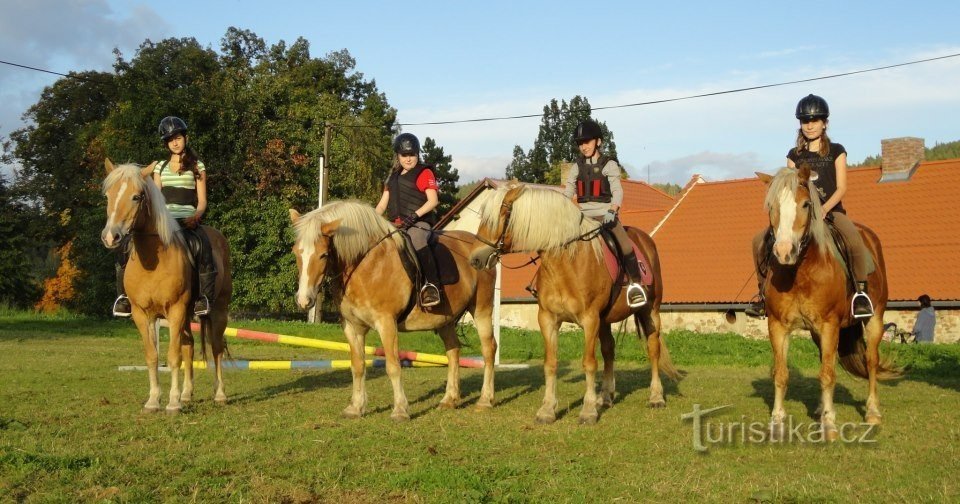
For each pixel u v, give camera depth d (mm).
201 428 7312
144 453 6262
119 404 8797
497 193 7938
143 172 7773
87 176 44719
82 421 7605
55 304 44250
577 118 82250
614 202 8266
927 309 19625
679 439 7023
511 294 29688
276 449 6438
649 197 37938
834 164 7605
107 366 12859
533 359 15656
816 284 7055
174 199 8719
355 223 7738
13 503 4945
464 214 35625
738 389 10414
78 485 5340
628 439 7055
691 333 20578
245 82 37844
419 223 8547
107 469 5734
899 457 6289
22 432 6977
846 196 26344
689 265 25922
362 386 8195
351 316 8070
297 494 5184
